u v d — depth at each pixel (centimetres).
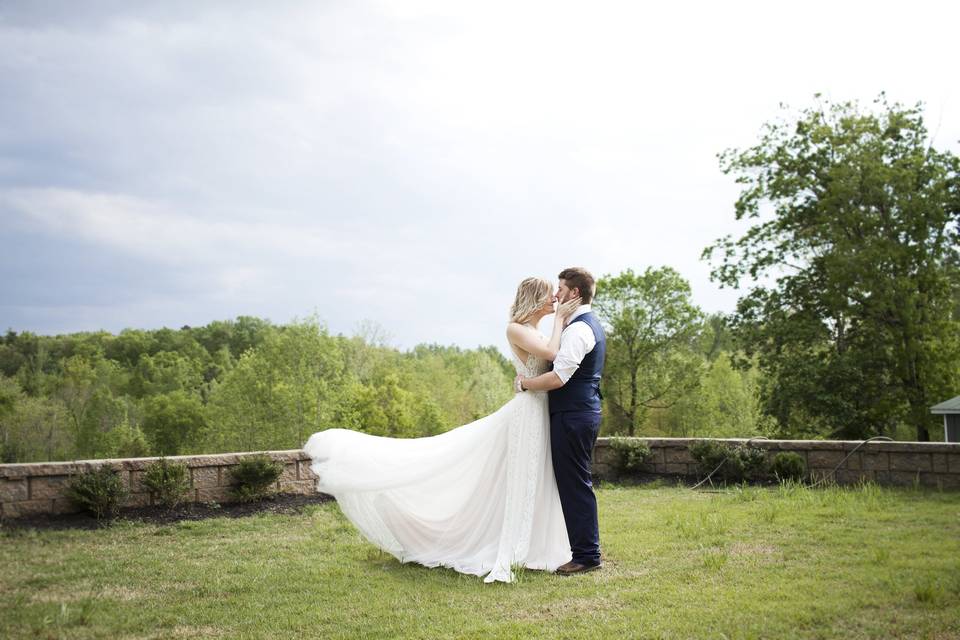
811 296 2398
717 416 4147
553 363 486
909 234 2208
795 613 345
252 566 497
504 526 477
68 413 6338
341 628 354
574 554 471
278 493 794
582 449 473
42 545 576
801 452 897
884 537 527
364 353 5525
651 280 3512
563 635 330
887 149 2297
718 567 447
